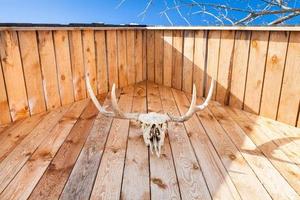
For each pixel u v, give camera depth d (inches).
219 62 123.6
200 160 76.4
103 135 91.3
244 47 111.3
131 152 80.3
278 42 98.8
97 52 132.5
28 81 103.4
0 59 92.4
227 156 79.0
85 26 119.1
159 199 60.2
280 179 68.2
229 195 61.9
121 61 148.6
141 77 166.4
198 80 136.8
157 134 77.4
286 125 102.0
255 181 67.2
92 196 60.8
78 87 126.6
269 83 105.5
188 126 100.2
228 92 122.9
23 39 98.3
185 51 139.7
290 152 81.7
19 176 67.4
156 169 71.6
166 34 147.8
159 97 136.5
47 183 65.0
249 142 88.0
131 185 64.8
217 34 121.0
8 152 78.6
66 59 117.3
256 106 112.4
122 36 145.0
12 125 97.9
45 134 91.2
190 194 62.0
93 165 73.0
